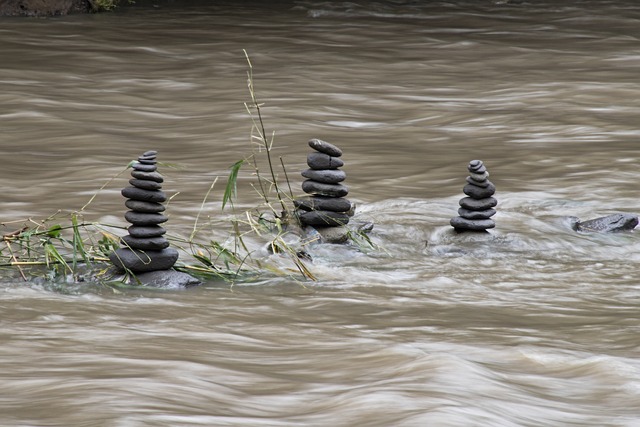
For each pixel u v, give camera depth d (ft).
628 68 158.51
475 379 36.24
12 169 89.97
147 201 58.65
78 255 62.28
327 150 69.92
